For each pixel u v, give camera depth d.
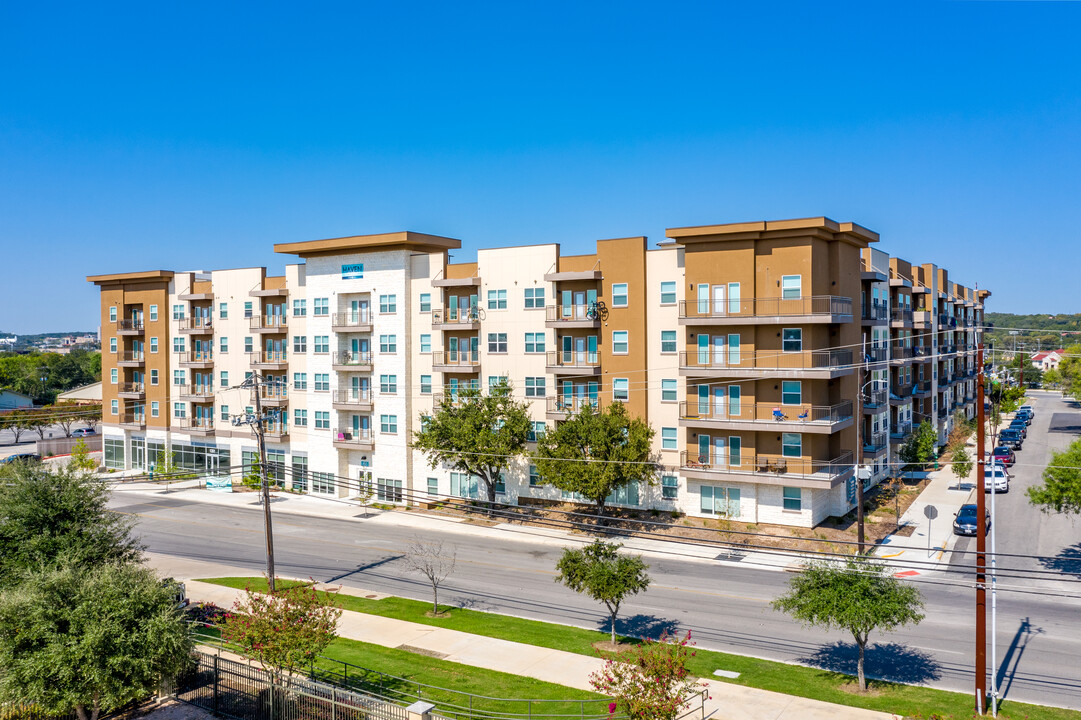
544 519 48.28
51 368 144.88
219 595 34.84
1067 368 108.75
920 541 40.62
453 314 53.25
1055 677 24.73
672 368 45.69
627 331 46.84
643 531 44.12
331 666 26.69
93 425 103.69
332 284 57.75
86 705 23.14
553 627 31.00
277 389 62.16
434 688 24.53
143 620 22.72
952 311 80.56
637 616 31.84
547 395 49.59
